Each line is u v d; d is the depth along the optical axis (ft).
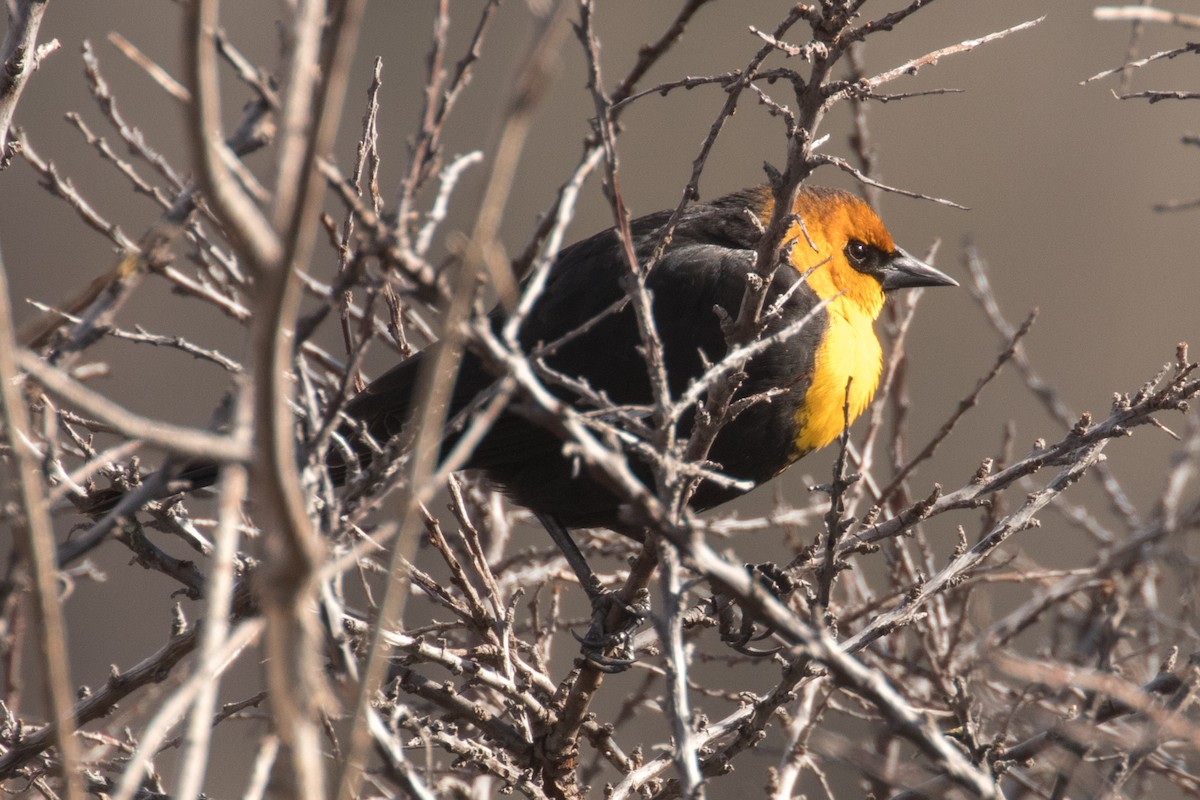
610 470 14.99
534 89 13.34
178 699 13.66
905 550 32.65
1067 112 83.87
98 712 24.59
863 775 27.53
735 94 22.08
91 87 29.81
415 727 21.29
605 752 28.55
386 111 80.28
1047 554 62.08
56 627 13.94
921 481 73.26
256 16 84.84
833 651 15.99
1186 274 81.76
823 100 21.72
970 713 22.59
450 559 27.48
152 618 66.90
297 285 12.22
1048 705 27.30
